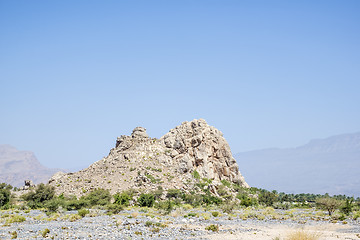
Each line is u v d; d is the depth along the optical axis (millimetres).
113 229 42281
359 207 96500
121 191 123812
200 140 154250
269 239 38594
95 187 129750
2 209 83375
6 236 36594
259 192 150250
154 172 139500
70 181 142250
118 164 149625
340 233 42812
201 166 149000
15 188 146875
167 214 65688
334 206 67750
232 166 155375
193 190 127125
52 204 68000
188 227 47094
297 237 36625
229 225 50906
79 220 52719
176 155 152500
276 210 94688
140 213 65750
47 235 37312
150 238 37594
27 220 52875
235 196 132375
